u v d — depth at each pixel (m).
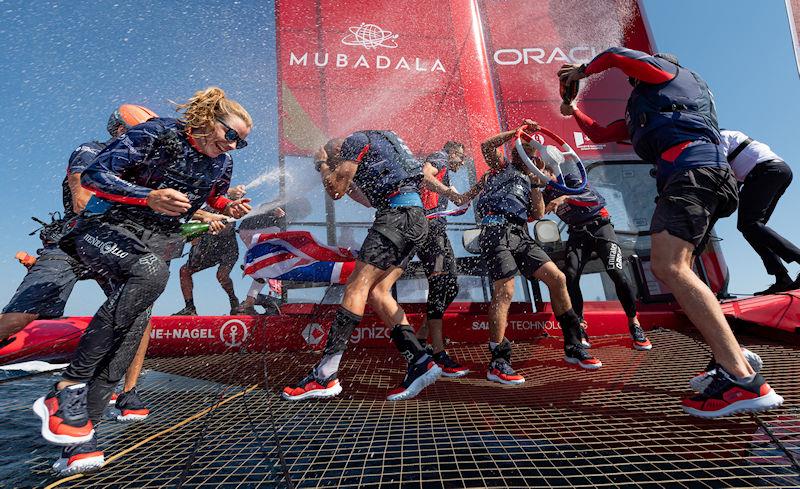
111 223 1.35
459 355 2.94
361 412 1.66
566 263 3.25
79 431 1.15
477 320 3.28
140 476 1.08
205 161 1.47
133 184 1.37
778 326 2.68
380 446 1.25
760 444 1.18
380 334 3.15
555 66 4.52
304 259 3.01
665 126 1.61
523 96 4.43
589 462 1.09
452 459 1.14
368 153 2.04
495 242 2.44
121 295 1.28
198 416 1.65
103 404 1.34
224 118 1.40
